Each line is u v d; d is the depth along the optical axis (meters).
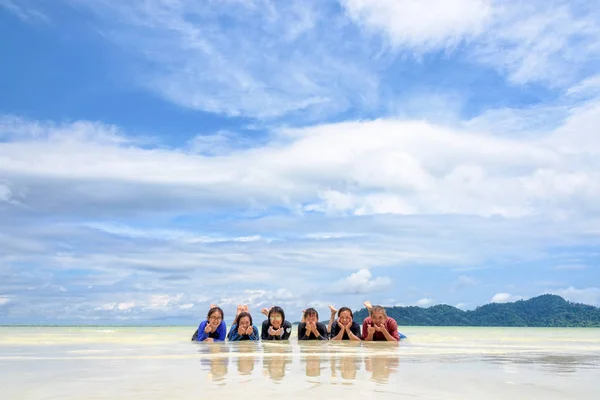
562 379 3.93
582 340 13.66
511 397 3.01
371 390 3.15
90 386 3.33
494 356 6.50
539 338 15.57
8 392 3.09
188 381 3.57
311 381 3.56
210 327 10.84
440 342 11.21
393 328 11.55
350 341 10.89
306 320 11.13
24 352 7.09
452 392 3.15
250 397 2.85
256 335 11.19
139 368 4.60
